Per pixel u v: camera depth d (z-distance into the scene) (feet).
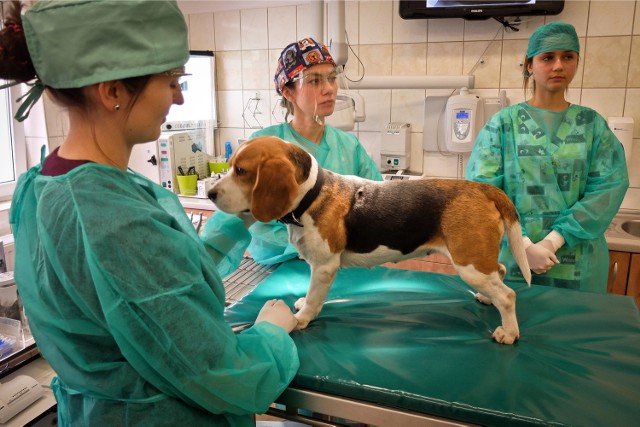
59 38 2.20
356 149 5.50
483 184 3.36
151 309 2.30
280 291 4.24
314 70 4.63
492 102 7.89
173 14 2.40
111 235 2.23
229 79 9.73
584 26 7.48
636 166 7.65
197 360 2.42
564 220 5.29
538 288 4.24
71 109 2.43
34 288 2.51
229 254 3.82
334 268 3.44
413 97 8.61
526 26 7.72
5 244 6.58
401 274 4.60
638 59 7.34
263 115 9.64
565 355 3.14
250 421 3.03
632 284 6.46
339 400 2.89
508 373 2.94
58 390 2.96
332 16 7.12
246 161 3.11
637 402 2.66
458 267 3.27
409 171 8.93
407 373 2.94
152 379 2.50
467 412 2.63
